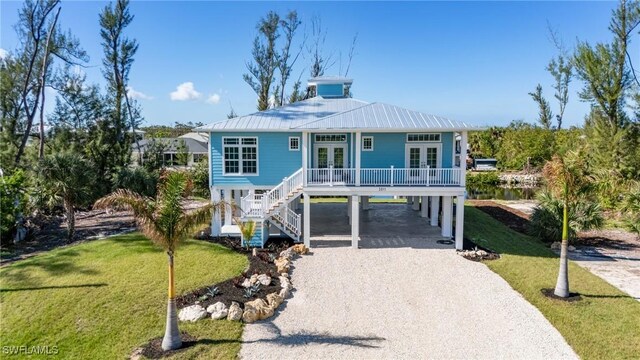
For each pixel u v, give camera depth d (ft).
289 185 57.16
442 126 55.16
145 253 48.11
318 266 47.57
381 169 55.16
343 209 86.99
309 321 33.81
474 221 74.64
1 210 54.95
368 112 60.59
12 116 84.28
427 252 53.16
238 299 37.04
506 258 50.49
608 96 91.81
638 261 50.26
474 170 176.86
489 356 28.30
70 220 58.80
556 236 57.93
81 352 29.43
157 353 28.76
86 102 89.35
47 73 85.81
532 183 151.02
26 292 37.65
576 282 41.81
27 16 79.92
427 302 37.35
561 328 31.99
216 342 30.22
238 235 59.62
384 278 43.55
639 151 87.15
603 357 27.89
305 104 73.97
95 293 37.45
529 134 163.94
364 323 33.40
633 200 65.16
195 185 111.24
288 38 118.62
